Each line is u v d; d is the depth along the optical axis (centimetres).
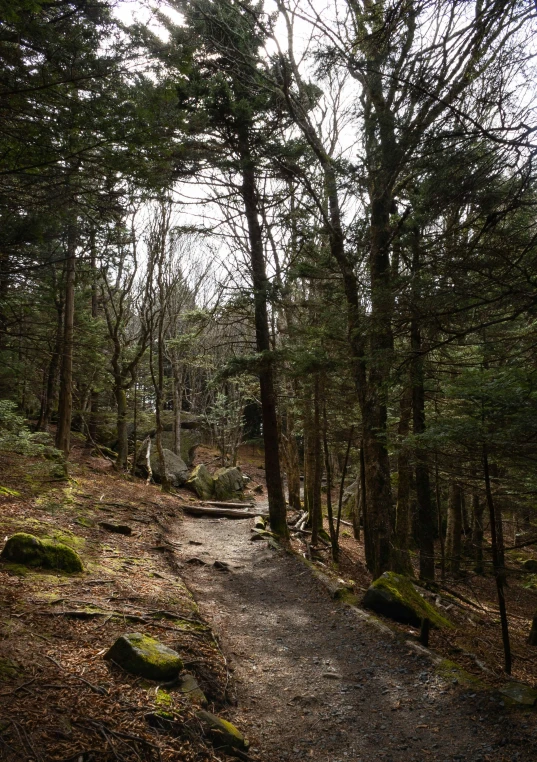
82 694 436
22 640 500
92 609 618
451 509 1691
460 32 469
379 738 515
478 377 619
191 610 739
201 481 2161
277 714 554
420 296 558
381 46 537
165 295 2245
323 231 1224
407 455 1031
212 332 2775
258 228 1467
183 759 404
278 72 1214
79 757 358
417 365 864
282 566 1149
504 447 609
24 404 2092
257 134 1293
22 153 521
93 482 1562
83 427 2384
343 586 984
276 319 1755
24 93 459
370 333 713
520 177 454
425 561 1253
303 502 2208
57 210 650
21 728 369
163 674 496
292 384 1778
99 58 454
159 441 2028
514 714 537
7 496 1052
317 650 730
